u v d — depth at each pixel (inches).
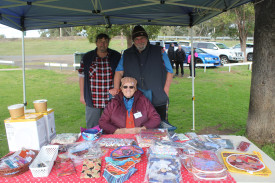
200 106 226.7
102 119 95.4
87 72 117.0
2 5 108.5
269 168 58.4
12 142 69.2
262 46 128.0
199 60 510.3
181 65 411.8
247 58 601.9
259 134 137.0
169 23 162.1
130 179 53.7
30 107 232.5
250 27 518.3
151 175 53.1
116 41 1257.4
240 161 61.0
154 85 105.5
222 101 245.3
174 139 75.8
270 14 121.0
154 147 66.6
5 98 271.9
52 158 60.7
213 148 68.3
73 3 114.9
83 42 1272.1
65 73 456.4
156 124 92.9
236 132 157.4
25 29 139.8
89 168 57.9
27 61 677.9
